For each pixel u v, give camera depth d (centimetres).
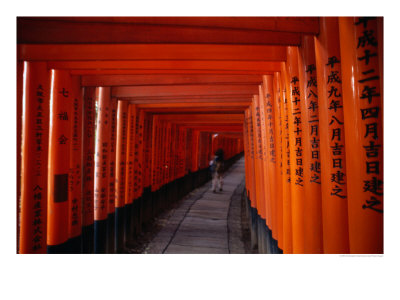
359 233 138
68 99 291
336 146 156
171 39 174
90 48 221
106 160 410
